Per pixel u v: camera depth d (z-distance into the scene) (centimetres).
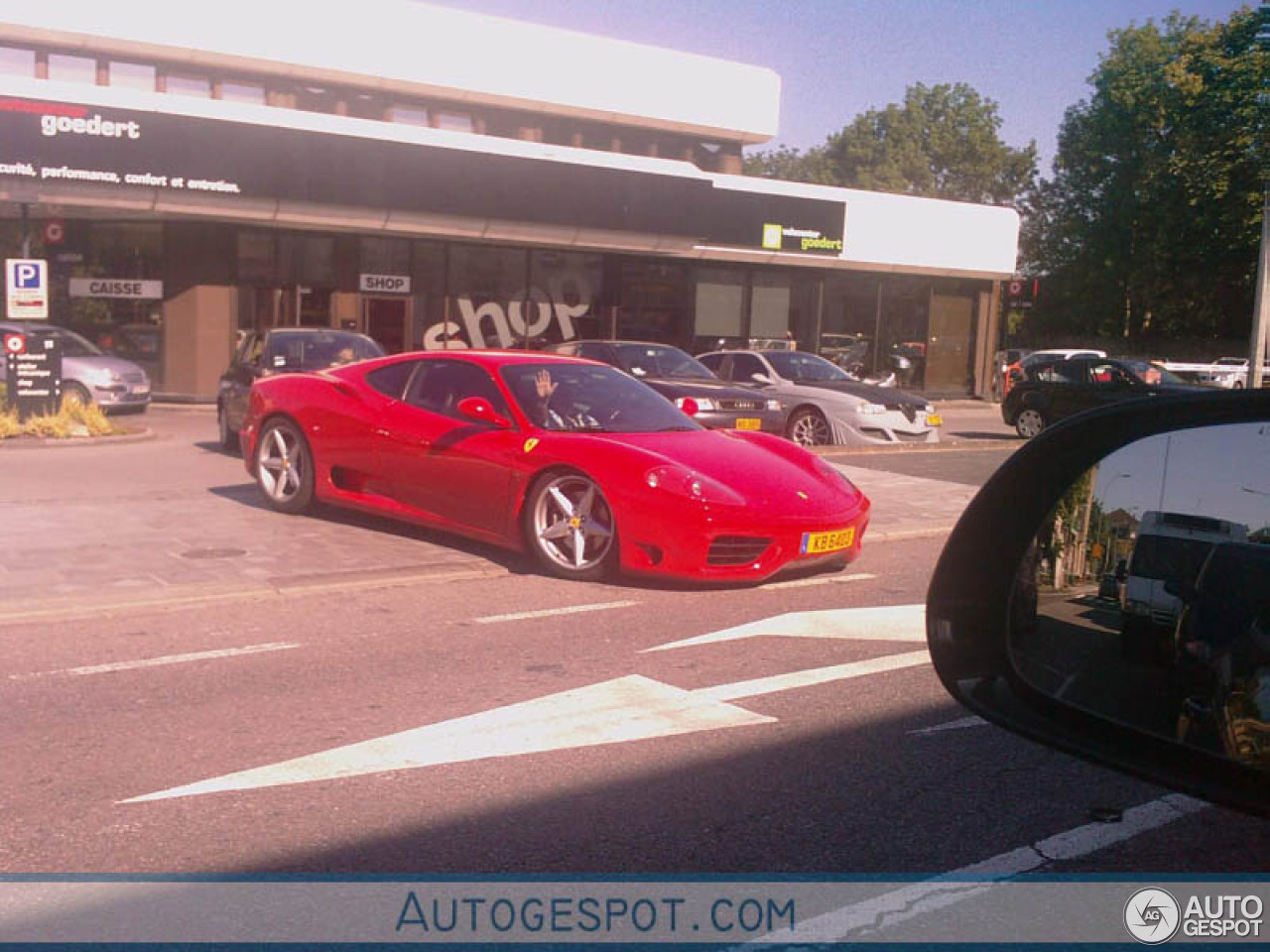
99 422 1581
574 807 398
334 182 2230
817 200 3016
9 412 1588
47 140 1942
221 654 583
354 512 1001
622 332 2895
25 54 2527
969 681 211
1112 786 429
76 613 657
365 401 908
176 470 1271
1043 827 391
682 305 2991
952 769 445
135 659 571
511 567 806
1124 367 2161
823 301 3247
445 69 2931
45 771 424
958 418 2867
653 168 2831
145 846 363
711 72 3369
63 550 809
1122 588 194
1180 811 407
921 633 660
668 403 896
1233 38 4662
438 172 2350
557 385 856
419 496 862
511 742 463
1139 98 5469
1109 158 5684
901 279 3394
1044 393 2248
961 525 221
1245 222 4794
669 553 736
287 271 2402
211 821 382
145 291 2331
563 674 560
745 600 738
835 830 384
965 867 358
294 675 550
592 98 3156
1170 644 186
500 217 2448
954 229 3378
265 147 2144
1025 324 6062
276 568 772
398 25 2861
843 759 454
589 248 2767
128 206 2094
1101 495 201
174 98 2120
